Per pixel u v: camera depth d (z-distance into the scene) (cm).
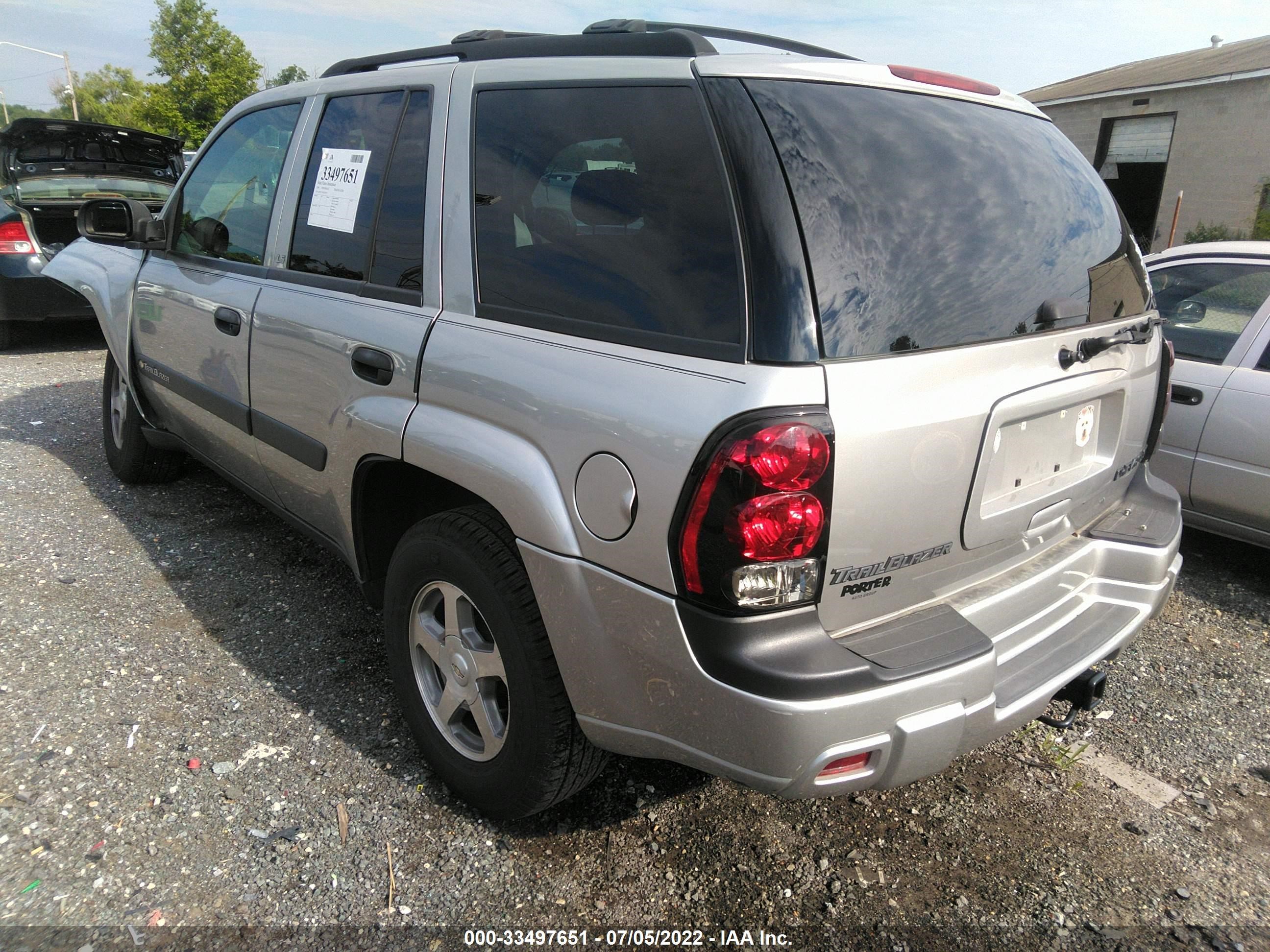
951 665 171
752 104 178
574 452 182
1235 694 308
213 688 281
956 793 252
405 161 247
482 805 225
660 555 167
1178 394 396
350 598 344
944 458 175
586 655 186
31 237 717
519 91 221
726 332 165
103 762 243
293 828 225
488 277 216
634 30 218
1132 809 248
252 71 4428
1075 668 207
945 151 200
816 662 161
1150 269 441
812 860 224
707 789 248
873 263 172
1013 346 187
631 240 187
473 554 208
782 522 155
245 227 319
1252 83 1384
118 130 803
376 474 252
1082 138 1700
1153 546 233
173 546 383
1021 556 214
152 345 380
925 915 208
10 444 505
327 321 259
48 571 352
